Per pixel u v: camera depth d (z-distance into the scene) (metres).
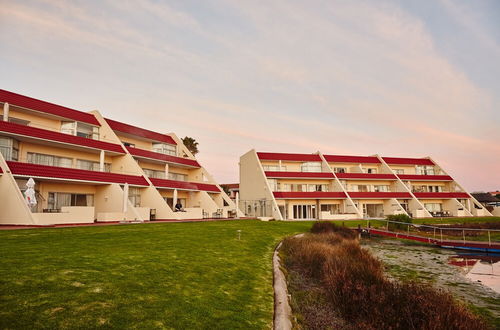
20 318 4.83
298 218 43.56
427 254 18.80
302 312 7.66
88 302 5.73
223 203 40.84
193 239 15.20
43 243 11.40
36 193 23.92
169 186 33.69
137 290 6.70
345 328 6.87
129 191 30.00
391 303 7.45
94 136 30.97
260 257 13.02
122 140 34.69
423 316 6.78
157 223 24.06
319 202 44.53
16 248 10.02
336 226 26.41
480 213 47.50
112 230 17.27
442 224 34.50
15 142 23.91
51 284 6.38
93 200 28.47
